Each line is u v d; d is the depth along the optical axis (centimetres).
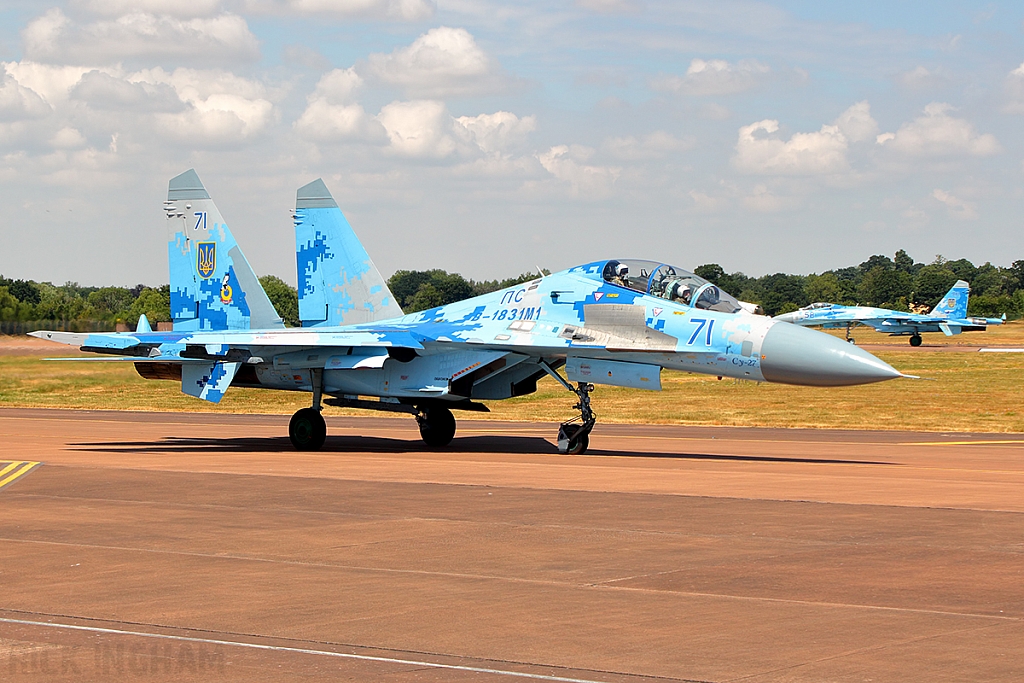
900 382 4816
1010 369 5741
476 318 2166
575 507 1379
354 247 2433
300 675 686
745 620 817
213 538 1167
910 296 18188
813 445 2314
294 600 887
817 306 10169
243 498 1468
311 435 2198
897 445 2320
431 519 1288
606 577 969
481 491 1530
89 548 1112
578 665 707
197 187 2462
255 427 2827
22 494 1514
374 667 704
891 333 9894
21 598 895
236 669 699
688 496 1477
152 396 4150
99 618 830
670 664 708
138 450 2191
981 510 1347
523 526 1238
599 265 2064
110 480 1666
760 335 1842
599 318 2009
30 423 2966
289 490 1545
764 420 3100
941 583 938
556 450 2192
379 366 2089
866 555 1062
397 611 850
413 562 1038
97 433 2628
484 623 812
